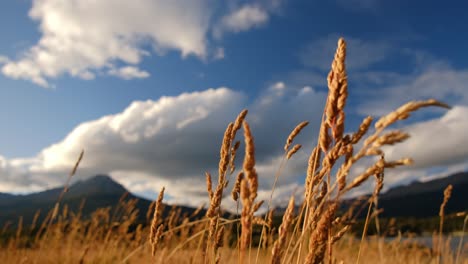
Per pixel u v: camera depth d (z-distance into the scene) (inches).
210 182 64.6
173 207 148.9
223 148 60.7
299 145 61.9
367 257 179.2
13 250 196.1
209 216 62.7
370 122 39.4
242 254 35.6
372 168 34.7
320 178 43.2
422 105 30.4
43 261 195.8
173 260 100.0
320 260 43.9
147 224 212.5
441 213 148.6
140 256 207.2
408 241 224.1
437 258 159.3
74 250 219.0
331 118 40.8
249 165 35.8
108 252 209.8
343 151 39.9
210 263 65.9
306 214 45.3
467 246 149.3
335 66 41.4
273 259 37.4
